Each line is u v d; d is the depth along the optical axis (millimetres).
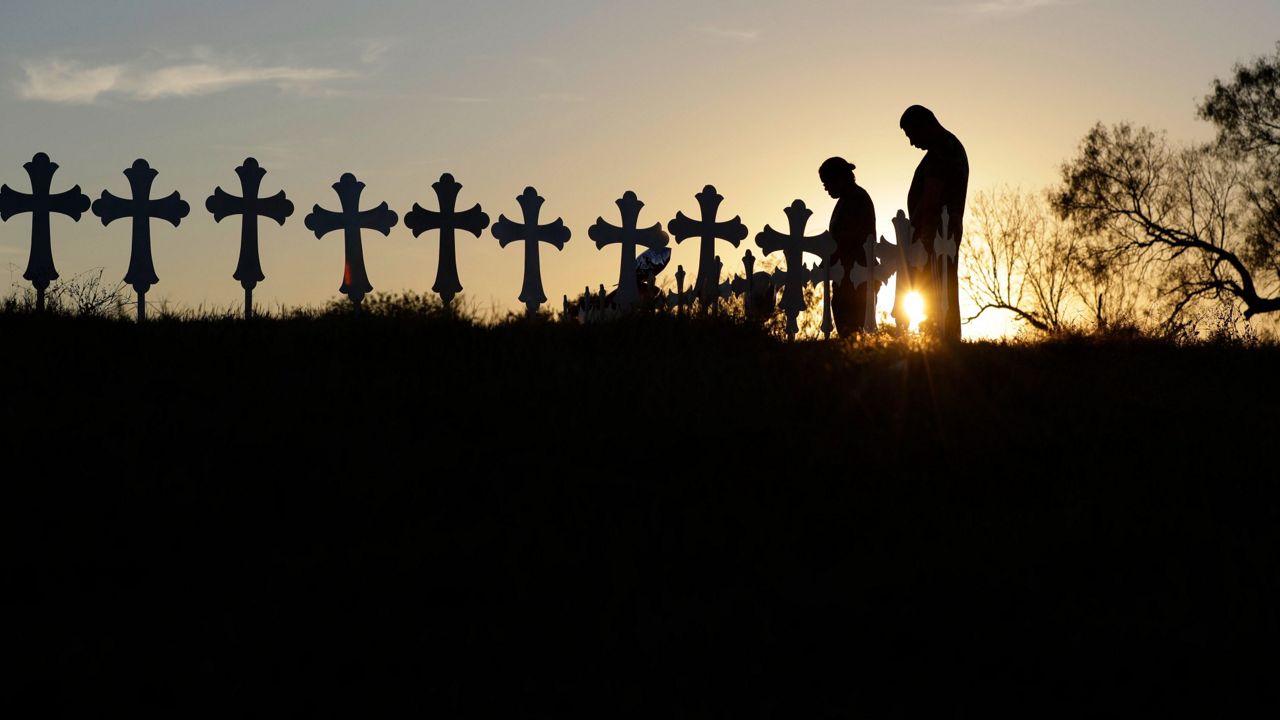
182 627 6934
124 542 7910
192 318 14102
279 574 7578
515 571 7668
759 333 14742
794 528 8578
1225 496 9578
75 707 6109
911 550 8273
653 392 11219
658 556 8039
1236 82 44094
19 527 7969
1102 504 9258
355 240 14672
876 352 13375
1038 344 15836
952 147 16484
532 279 15102
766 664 6770
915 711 6367
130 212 14414
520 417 10508
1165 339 16953
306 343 12703
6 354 11664
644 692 6414
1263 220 43031
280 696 6270
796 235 16234
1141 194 44844
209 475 8906
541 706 6281
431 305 14617
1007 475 9883
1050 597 7641
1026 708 6402
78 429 9672
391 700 6277
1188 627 7195
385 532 8242
